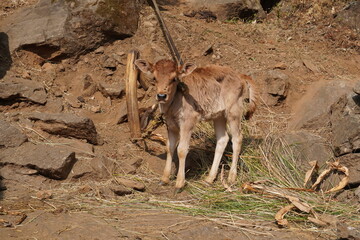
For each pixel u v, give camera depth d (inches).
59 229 239.8
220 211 276.5
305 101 390.9
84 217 256.7
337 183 313.1
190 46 430.9
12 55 384.2
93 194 286.0
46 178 296.5
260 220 269.9
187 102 304.5
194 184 315.9
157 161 338.0
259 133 368.8
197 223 260.4
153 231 247.4
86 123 329.7
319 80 411.2
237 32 476.4
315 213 271.6
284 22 519.8
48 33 392.2
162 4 496.1
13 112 343.6
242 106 335.3
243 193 299.0
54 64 396.8
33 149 304.5
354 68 439.2
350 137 320.5
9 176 291.4
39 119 333.4
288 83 399.5
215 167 322.7
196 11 493.7
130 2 427.5
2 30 396.5
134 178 315.0
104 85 386.0
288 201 287.0
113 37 417.7
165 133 367.6
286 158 335.9
